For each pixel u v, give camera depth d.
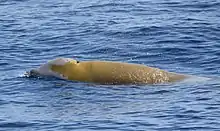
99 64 57.09
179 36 73.44
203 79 56.50
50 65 57.97
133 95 52.88
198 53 66.75
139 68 56.84
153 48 69.12
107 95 53.03
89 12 89.38
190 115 47.25
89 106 50.41
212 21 80.19
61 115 48.44
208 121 45.91
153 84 55.78
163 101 50.94
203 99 50.84
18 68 62.66
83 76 56.56
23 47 71.44
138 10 89.19
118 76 56.22
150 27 77.44
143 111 48.69
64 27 80.56
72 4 95.94
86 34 76.31
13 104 51.47
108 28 78.38
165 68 62.66
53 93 53.84
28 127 46.19
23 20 86.00
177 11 87.50
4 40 74.81
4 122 47.19
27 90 54.91
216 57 65.19
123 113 48.47
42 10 92.62
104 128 45.44
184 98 51.44
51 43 73.12
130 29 77.06
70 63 57.44
